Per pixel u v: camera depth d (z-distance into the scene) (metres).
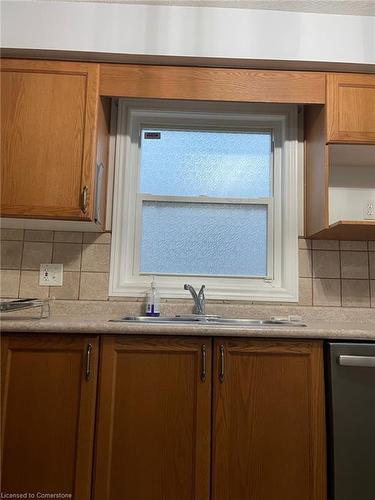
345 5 1.75
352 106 1.72
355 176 1.98
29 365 1.29
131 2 1.76
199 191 2.03
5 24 1.74
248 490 1.23
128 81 1.75
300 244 1.92
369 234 1.79
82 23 1.75
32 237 1.89
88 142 1.66
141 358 1.29
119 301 1.86
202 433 1.25
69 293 1.86
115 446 1.25
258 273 1.97
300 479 1.23
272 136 2.05
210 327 1.29
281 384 1.28
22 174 1.64
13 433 1.26
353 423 1.24
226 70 1.78
